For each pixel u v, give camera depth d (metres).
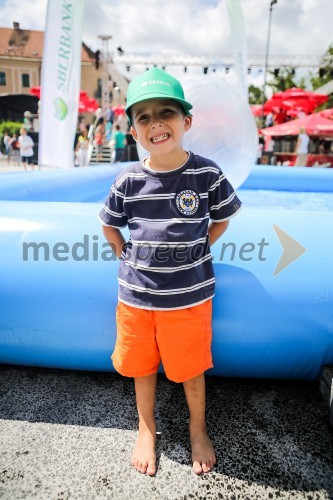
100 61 20.36
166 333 1.40
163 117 1.35
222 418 1.58
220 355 1.66
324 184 5.76
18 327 1.69
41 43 36.44
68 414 1.60
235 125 2.95
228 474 1.33
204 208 1.39
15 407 1.63
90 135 14.39
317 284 1.57
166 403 1.66
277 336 1.59
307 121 13.36
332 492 1.27
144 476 1.32
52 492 1.25
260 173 5.76
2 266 1.68
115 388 1.77
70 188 3.91
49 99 4.85
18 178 3.33
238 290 1.59
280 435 1.50
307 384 1.81
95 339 1.68
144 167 1.41
